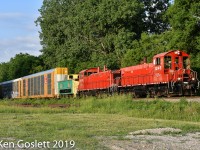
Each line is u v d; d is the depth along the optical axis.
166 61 32.53
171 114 23.28
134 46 53.75
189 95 32.66
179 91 31.77
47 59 75.56
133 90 36.91
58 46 72.19
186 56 33.38
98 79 41.72
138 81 36.31
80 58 64.75
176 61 32.91
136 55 48.88
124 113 25.92
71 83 45.25
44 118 21.98
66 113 27.25
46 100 44.28
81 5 61.62
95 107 29.83
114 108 28.22
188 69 32.62
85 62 62.19
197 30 39.41
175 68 32.69
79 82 45.78
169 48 40.72
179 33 39.25
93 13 57.25
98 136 14.55
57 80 46.66
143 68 35.56
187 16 38.84
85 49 61.19
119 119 21.48
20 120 20.61
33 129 16.23
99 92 41.28
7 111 28.11
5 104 41.00
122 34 55.81
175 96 32.69
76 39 62.19
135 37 58.69
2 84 72.31
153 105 26.17
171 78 31.97
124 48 54.84
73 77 47.62
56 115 24.61
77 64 63.69
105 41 58.19
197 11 38.38
